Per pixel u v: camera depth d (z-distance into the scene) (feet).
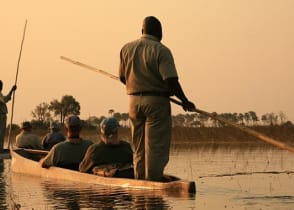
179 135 175.22
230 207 49.39
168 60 63.46
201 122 178.60
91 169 72.49
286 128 156.46
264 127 159.74
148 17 65.92
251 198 54.24
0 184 71.46
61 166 78.84
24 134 119.03
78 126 79.20
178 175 77.05
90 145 79.87
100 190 62.69
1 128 140.26
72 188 65.31
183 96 63.46
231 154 118.52
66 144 78.89
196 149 139.44
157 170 64.64
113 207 51.08
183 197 55.67
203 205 50.70
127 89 66.13
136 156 66.69
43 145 113.60
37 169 82.02
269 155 114.01
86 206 52.06
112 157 71.77
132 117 66.08
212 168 87.10
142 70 64.64
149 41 65.00
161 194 57.93
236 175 75.41
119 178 66.18
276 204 50.52
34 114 211.61
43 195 60.03
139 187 63.36
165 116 64.69
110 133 71.72
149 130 64.75
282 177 71.82
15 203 53.26
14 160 90.07
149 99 64.23
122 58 66.54
